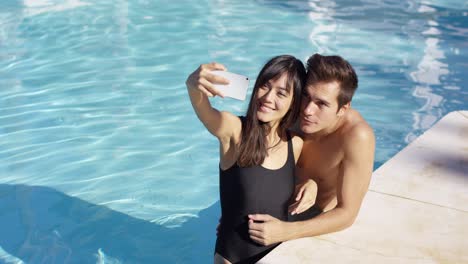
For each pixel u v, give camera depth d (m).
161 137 5.29
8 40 7.25
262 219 3.10
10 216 4.36
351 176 3.15
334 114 3.08
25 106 5.73
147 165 4.92
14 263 3.96
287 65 3.02
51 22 7.84
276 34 7.60
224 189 3.21
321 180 3.37
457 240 3.25
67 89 6.09
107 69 6.55
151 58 6.84
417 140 4.17
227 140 3.12
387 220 3.37
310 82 3.05
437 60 6.89
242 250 3.22
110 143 5.18
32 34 7.44
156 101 5.88
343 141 3.16
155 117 5.59
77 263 3.99
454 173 3.80
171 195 4.61
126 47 7.13
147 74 6.45
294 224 3.12
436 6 8.98
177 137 5.29
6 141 5.16
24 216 4.36
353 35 7.63
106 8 8.46
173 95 6.00
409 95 6.04
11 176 4.74
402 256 3.12
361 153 3.12
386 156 5.05
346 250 3.13
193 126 5.46
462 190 3.65
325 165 3.30
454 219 3.40
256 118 3.06
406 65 6.73
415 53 7.08
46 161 4.93
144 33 7.57
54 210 4.43
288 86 3.01
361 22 8.15
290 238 3.13
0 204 4.46
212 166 4.94
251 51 7.02
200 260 4.07
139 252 4.11
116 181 4.73
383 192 3.60
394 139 5.27
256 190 3.14
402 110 5.73
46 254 4.05
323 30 7.79
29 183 4.68
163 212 4.44
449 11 8.72
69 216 4.38
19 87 6.11
